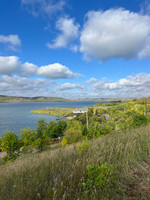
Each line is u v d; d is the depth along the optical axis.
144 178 2.75
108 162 3.55
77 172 2.96
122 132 8.30
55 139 30.36
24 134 16.12
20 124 83.19
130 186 2.55
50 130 30.77
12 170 4.26
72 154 4.34
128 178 2.80
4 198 2.57
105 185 2.46
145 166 3.29
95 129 16.86
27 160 5.50
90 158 3.68
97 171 2.59
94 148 4.52
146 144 4.69
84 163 3.29
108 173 2.67
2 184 3.02
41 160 4.47
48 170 3.35
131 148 4.14
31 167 3.89
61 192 2.42
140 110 79.12
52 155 4.75
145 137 5.79
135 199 2.16
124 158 3.64
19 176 3.37
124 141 5.44
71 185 2.57
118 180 2.66
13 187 2.73
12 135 15.30
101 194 2.29
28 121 95.88
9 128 71.31
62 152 4.90
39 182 2.83
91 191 2.34
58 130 31.75
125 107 108.81
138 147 4.43
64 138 17.77
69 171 3.10
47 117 119.81
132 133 6.84
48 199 2.31
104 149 4.30
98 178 2.43
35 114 145.12
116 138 6.08
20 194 2.48
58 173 3.00
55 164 3.56
